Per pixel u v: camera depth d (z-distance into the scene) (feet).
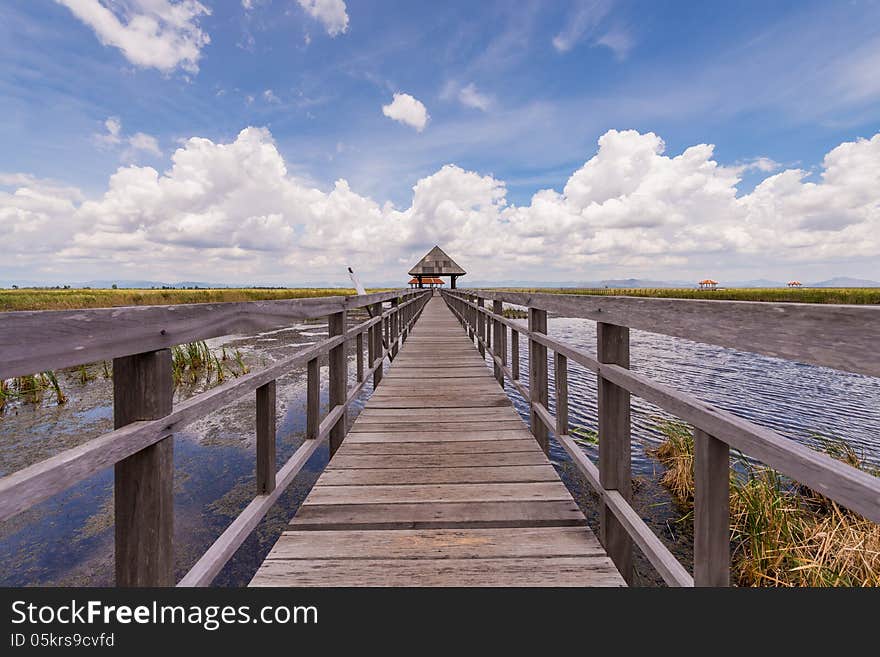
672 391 3.84
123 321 2.98
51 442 13.94
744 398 21.65
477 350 21.13
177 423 3.55
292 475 5.99
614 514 5.31
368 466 7.89
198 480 11.10
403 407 11.59
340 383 9.23
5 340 2.20
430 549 5.39
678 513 10.03
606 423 5.50
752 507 8.79
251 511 4.82
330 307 8.31
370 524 5.94
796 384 24.82
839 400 21.24
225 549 4.11
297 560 5.17
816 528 8.24
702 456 3.44
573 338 44.47
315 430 7.30
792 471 2.46
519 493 6.82
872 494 2.01
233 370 25.95
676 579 3.67
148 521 3.35
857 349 2.12
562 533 5.75
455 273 137.69
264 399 5.39
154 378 3.33
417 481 7.28
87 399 19.65
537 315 9.10
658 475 12.06
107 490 10.77
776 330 2.65
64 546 8.49
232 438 14.05
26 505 2.21
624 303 4.74
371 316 14.66
